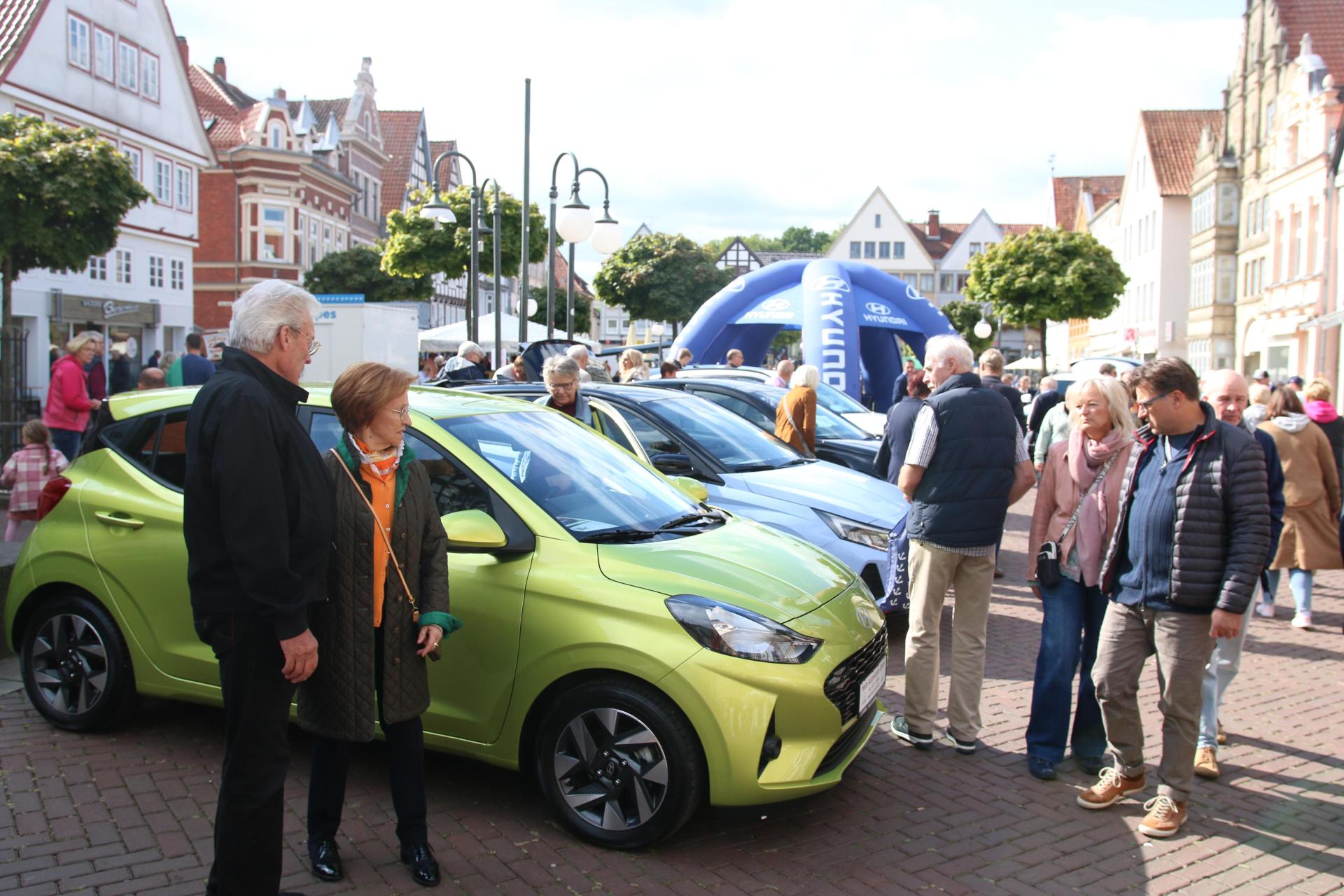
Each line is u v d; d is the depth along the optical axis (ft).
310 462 10.76
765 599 13.67
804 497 23.58
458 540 13.73
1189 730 14.35
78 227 61.05
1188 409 14.15
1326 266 98.53
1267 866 13.53
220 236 141.69
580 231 55.77
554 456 15.99
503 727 13.91
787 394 32.32
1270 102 128.36
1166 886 12.95
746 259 314.96
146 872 12.35
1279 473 14.69
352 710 11.75
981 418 16.80
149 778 15.01
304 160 144.36
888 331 73.77
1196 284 156.15
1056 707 16.46
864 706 14.21
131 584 15.92
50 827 13.43
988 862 13.43
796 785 12.96
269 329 10.69
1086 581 16.17
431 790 15.02
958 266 290.97
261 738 10.55
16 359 42.75
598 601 13.33
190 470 10.41
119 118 100.22
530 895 12.19
